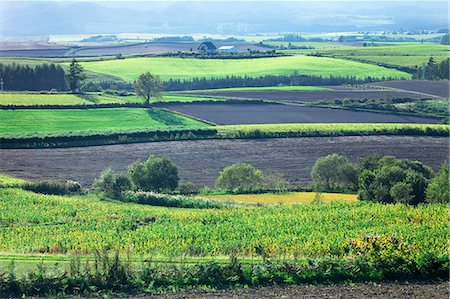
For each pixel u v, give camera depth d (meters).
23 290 44.00
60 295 43.59
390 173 89.50
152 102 182.38
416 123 155.88
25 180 107.62
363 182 91.44
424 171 103.06
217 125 153.50
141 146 133.62
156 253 59.19
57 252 61.22
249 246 60.12
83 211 84.31
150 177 101.88
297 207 84.31
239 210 83.00
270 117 165.50
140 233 69.75
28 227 75.31
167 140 138.38
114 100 183.38
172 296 43.12
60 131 139.38
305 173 115.50
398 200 86.50
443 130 144.00
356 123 155.12
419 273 47.34
